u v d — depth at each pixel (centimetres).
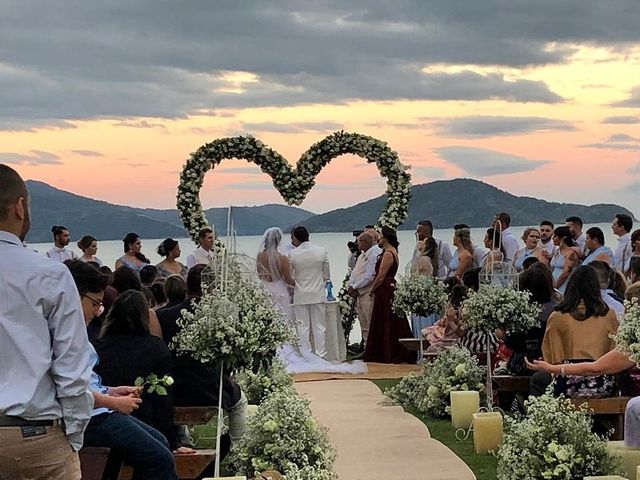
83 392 387
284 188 1636
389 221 1636
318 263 1403
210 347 622
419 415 972
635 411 625
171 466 519
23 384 382
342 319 1602
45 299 384
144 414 576
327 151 1645
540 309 855
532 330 861
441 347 1098
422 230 1479
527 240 1358
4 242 393
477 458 775
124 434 510
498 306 840
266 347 636
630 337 585
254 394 841
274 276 1381
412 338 1398
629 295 727
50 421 387
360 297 1523
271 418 614
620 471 603
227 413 702
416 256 1465
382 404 1037
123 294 586
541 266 876
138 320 580
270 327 639
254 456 606
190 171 1625
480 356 995
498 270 944
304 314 1393
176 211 1631
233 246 659
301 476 584
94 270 550
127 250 1367
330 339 1422
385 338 1412
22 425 382
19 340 382
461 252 1380
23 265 387
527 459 616
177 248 1359
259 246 1389
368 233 1527
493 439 787
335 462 762
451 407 896
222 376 643
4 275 385
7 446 380
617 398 713
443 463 752
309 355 1375
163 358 578
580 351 729
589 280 737
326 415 979
